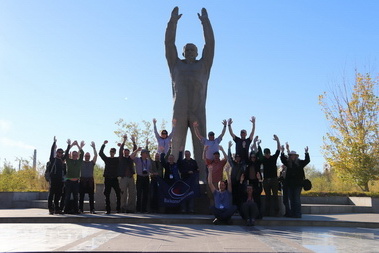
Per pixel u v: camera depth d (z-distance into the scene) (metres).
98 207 15.59
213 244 7.70
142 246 7.34
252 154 13.32
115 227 10.66
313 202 22.22
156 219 12.04
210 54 18.23
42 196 23.20
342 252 7.06
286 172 13.98
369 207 19.23
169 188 14.11
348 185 33.69
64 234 9.14
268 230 10.69
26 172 33.06
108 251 6.76
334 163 31.73
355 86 32.41
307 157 13.93
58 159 13.52
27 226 11.01
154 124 15.53
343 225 12.57
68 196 13.54
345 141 31.58
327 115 32.62
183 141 17.83
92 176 13.92
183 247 7.27
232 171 13.31
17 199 21.09
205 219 12.14
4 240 8.14
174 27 18.34
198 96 17.89
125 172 14.12
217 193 12.13
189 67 18.00
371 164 30.70
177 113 17.70
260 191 12.97
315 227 12.02
